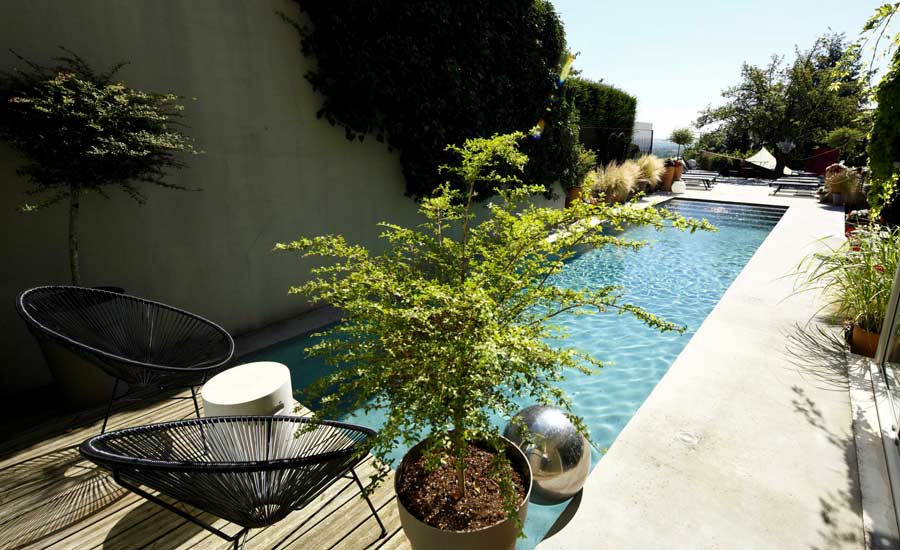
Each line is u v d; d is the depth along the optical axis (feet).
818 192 38.34
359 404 5.06
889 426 7.54
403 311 4.72
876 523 5.74
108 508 6.57
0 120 7.96
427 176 17.85
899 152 8.69
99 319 8.13
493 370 4.52
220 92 12.31
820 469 6.77
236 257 13.39
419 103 16.49
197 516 6.38
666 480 6.62
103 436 4.71
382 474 4.75
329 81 14.32
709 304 16.61
